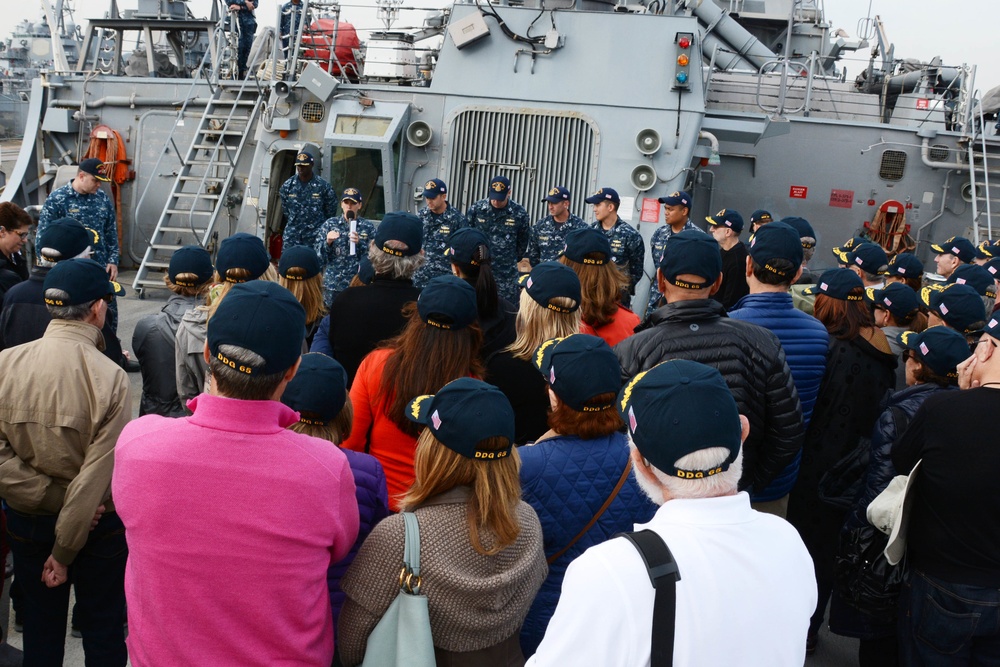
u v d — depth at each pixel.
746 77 12.88
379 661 2.37
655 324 3.71
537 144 9.11
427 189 8.06
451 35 9.20
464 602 2.41
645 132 8.84
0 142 26.98
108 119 11.17
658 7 10.09
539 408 3.86
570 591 1.86
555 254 8.05
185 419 2.36
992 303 5.89
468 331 3.58
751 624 1.86
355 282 4.80
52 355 3.30
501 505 2.47
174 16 12.17
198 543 2.25
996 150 11.37
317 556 2.38
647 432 1.99
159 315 4.54
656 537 1.90
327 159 9.17
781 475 4.08
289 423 2.47
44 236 4.47
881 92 13.77
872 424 4.52
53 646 3.54
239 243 4.21
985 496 3.02
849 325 4.49
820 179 11.89
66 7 12.47
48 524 3.41
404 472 3.57
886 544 3.56
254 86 10.43
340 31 11.03
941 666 3.18
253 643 2.30
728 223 7.38
